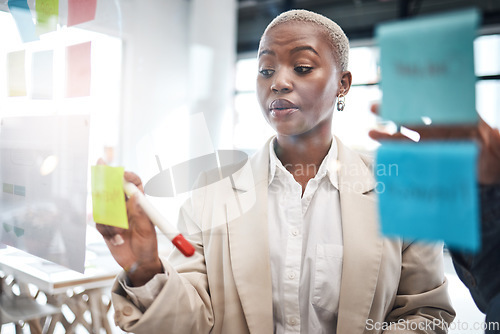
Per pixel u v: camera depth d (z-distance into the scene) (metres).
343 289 0.52
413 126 0.36
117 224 0.55
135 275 0.55
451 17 0.32
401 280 0.52
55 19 0.69
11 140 0.75
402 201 0.37
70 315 0.61
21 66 0.73
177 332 0.55
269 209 0.59
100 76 0.63
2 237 0.77
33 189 0.70
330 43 0.47
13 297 0.64
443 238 0.36
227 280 0.58
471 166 0.34
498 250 0.38
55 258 0.66
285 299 0.55
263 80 0.52
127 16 0.62
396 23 0.34
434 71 0.34
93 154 0.61
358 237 0.51
